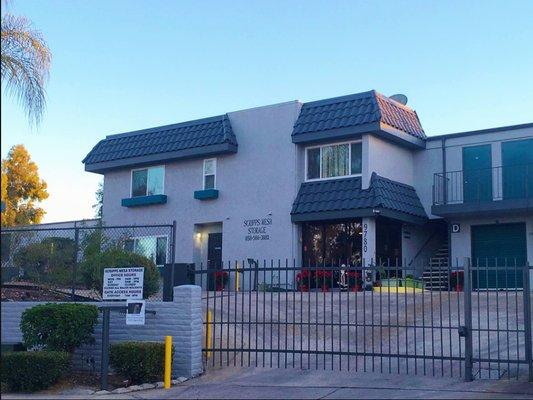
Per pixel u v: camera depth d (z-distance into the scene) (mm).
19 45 15375
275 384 12438
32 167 48875
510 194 25922
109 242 16828
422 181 27766
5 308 15203
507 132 26359
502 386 11555
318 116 26344
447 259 24641
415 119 28328
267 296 20812
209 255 28734
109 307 13078
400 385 11922
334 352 13289
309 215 25562
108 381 13250
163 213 29781
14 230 16625
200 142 28234
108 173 31875
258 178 27328
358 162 25656
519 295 19906
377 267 13281
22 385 12508
